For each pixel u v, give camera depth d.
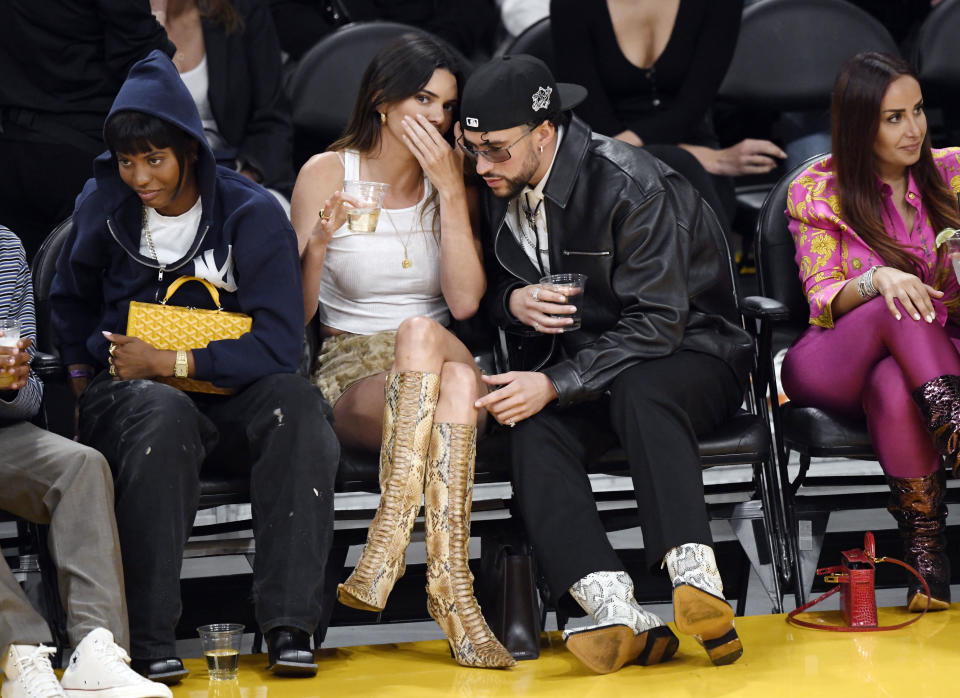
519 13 19.80
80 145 14.73
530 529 10.86
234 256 11.42
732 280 12.75
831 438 11.98
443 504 10.72
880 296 11.83
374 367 12.02
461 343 11.30
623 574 10.67
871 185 12.45
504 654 10.53
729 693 9.73
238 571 14.43
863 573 11.29
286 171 16.19
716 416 11.66
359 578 10.59
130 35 14.53
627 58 16.69
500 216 12.12
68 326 11.77
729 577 13.78
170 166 11.01
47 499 10.15
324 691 9.99
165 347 11.09
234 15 15.89
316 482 10.55
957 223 12.56
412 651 11.13
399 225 12.56
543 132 11.67
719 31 16.62
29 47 14.52
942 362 11.34
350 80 16.83
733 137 19.34
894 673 10.10
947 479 14.55
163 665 10.06
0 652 9.62
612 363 11.25
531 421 11.11
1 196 14.96
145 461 10.24
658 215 11.66
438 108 12.18
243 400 11.05
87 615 9.79
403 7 19.27
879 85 12.21
